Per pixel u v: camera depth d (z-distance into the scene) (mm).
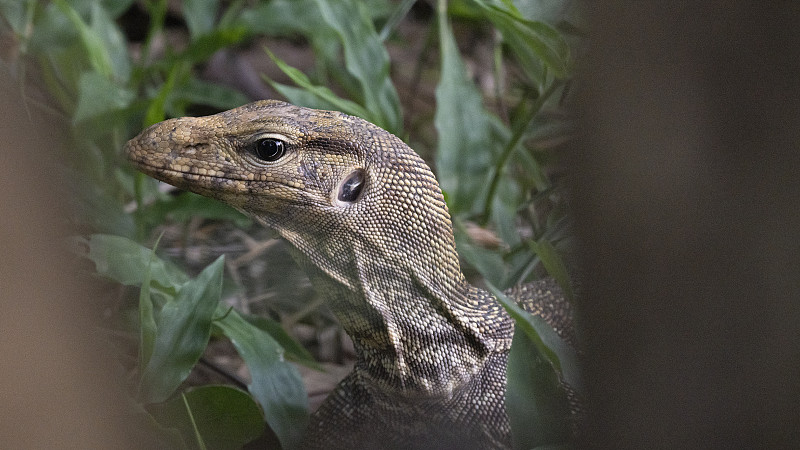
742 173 2791
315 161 4914
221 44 7527
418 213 5082
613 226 3059
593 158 3053
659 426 3275
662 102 2803
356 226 4957
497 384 5223
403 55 10703
